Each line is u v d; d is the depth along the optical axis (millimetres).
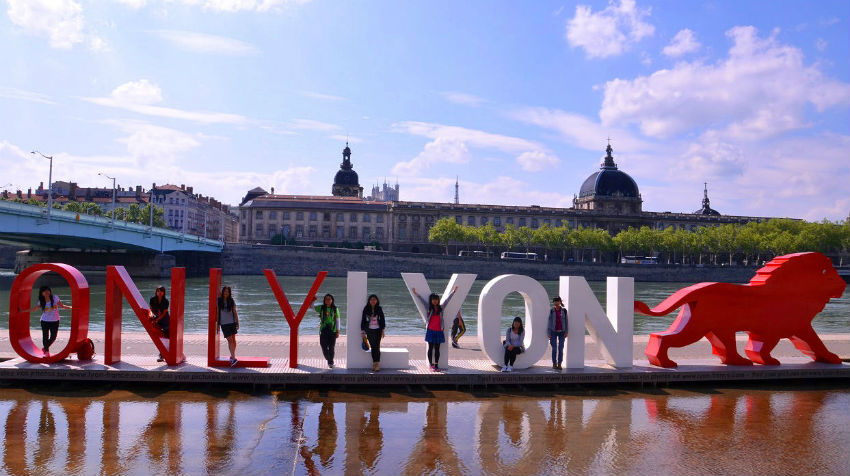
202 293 58781
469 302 54281
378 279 105812
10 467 8883
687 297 15781
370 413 12031
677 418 12141
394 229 157000
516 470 9195
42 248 90062
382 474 8930
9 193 173500
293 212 153875
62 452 9539
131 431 10641
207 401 12656
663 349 15570
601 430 11258
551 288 90938
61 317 35438
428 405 12703
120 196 170375
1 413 11617
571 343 15219
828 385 15375
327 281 92562
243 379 13742
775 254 149750
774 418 12266
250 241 152500
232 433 10633
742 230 146875
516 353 14742
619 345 15391
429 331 14633
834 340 22734
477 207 161500
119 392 13250
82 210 138125
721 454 10086
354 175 199000
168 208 167000
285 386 13820
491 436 10766
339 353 17344
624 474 9141
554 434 10953
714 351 17125
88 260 87000
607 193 177125
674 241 144625
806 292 16531
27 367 13828
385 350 14898
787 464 9680
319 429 10953
